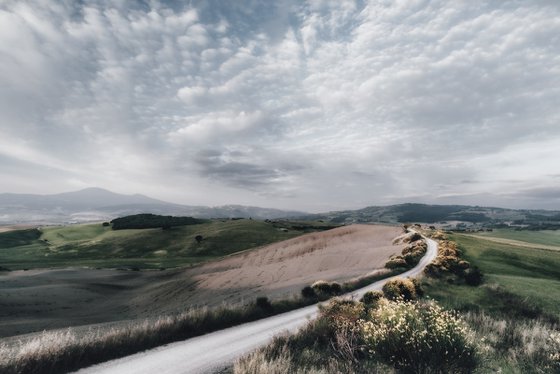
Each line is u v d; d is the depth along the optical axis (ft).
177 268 286.87
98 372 26.91
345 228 343.26
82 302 186.50
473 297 68.28
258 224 528.63
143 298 193.36
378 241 257.96
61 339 29.30
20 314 148.66
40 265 320.70
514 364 30.89
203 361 30.60
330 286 76.28
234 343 37.17
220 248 412.16
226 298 126.41
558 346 33.06
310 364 27.99
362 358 29.14
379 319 30.35
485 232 414.41
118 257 384.47
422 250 152.87
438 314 27.43
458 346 24.99
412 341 24.97
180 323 41.47
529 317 56.70
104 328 62.85
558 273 116.78
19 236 494.18
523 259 134.41
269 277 185.78
